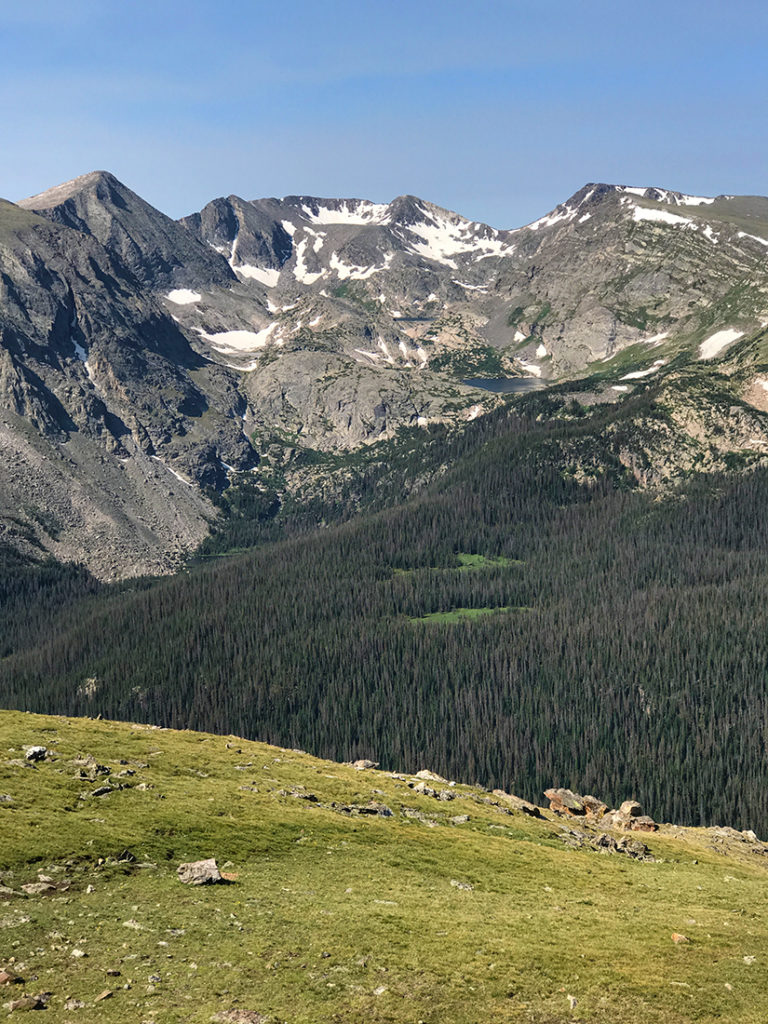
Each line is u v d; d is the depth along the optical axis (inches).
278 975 2073.1
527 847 3425.2
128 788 3127.5
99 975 1975.9
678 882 3265.3
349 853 2989.7
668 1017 2075.5
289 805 3324.3
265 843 2913.4
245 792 3361.2
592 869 3280.0
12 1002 1814.7
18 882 2354.8
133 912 2298.2
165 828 2844.5
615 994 2160.4
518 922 2576.3
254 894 2527.1
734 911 2928.2
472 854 3189.0
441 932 2422.5
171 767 3518.7
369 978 2107.5
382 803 3612.2
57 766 3201.3
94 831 2704.2
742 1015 2110.0
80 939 2127.2
